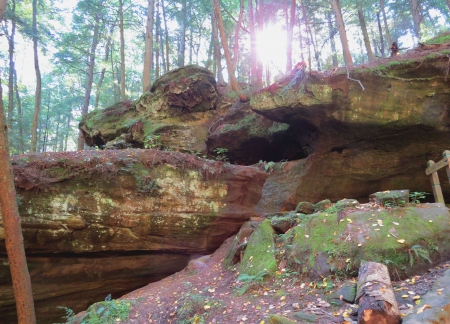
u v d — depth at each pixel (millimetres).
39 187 6148
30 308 3885
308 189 8797
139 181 7039
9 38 19203
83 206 6465
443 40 8898
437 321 2568
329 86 7695
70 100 31344
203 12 24438
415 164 8141
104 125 13664
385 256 4047
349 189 8695
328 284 3967
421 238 4238
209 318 3986
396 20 28547
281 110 8258
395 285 3689
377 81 7664
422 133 7812
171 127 12195
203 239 7555
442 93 7504
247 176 8172
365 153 8484
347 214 5039
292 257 4844
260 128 10734
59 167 6559
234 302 4277
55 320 6180
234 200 7949
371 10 25562
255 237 5867
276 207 8734
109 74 33125
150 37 15703
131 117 13484
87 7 21078
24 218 5906
